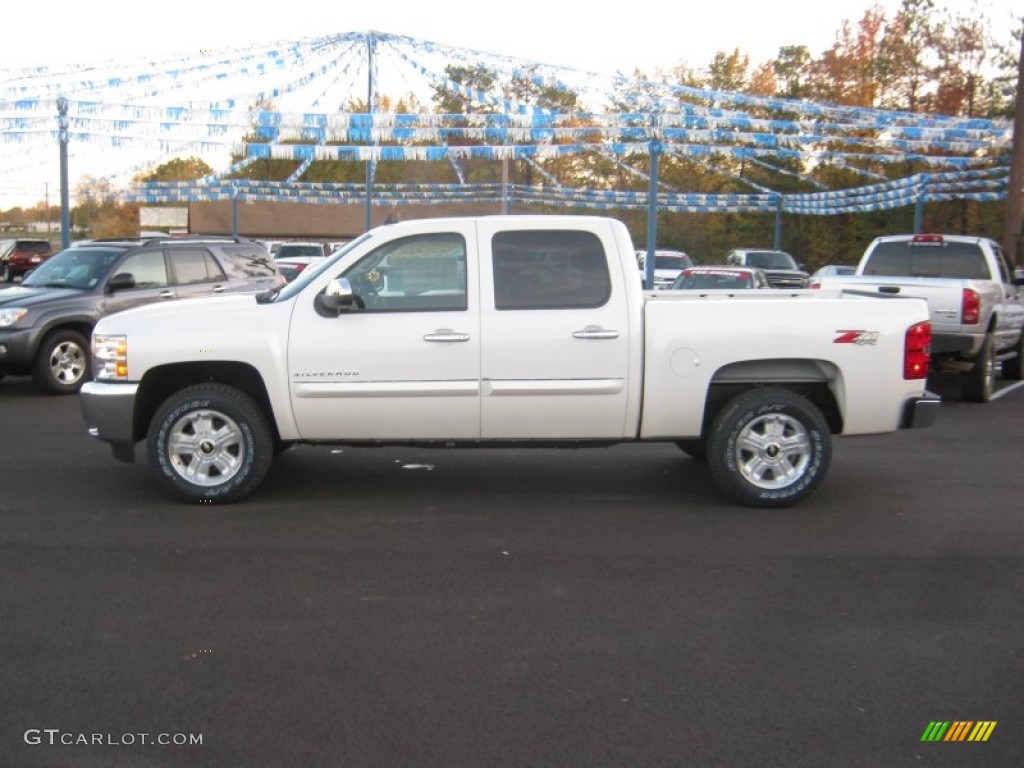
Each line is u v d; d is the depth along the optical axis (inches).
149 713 161.6
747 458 285.1
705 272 665.6
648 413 280.2
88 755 148.9
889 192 1063.0
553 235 279.4
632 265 280.5
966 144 826.2
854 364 279.7
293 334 277.6
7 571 228.8
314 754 148.9
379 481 318.0
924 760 148.6
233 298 293.7
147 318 283.6
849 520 275.7
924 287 483.5
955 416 467.5
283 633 193.9
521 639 191.6
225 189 1182.3
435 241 279.7
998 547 251.8
